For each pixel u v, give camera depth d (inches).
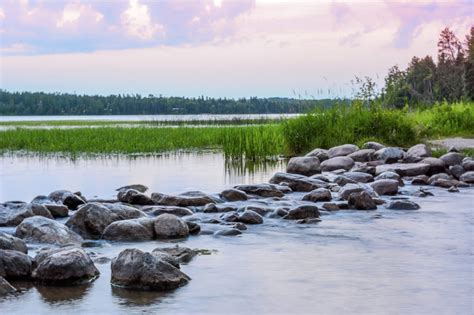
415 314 216.5
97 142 1090.1
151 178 655.8
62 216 410.0
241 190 501.7
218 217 400.5
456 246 321.7
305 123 900.6
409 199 487.5
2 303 232.7
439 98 2234.3
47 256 271.0
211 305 228.2
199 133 1284.4
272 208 426.6
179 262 289.6
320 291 243.8
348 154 768.9
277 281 258.2
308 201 472.7
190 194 472.4
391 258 296.2
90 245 330.0
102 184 608.1
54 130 1369.3
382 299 233.0
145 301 233.9
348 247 321.1
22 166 788.0
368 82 944.3
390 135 901.2
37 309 225.6
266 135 896.9
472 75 2201.0
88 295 242.1
